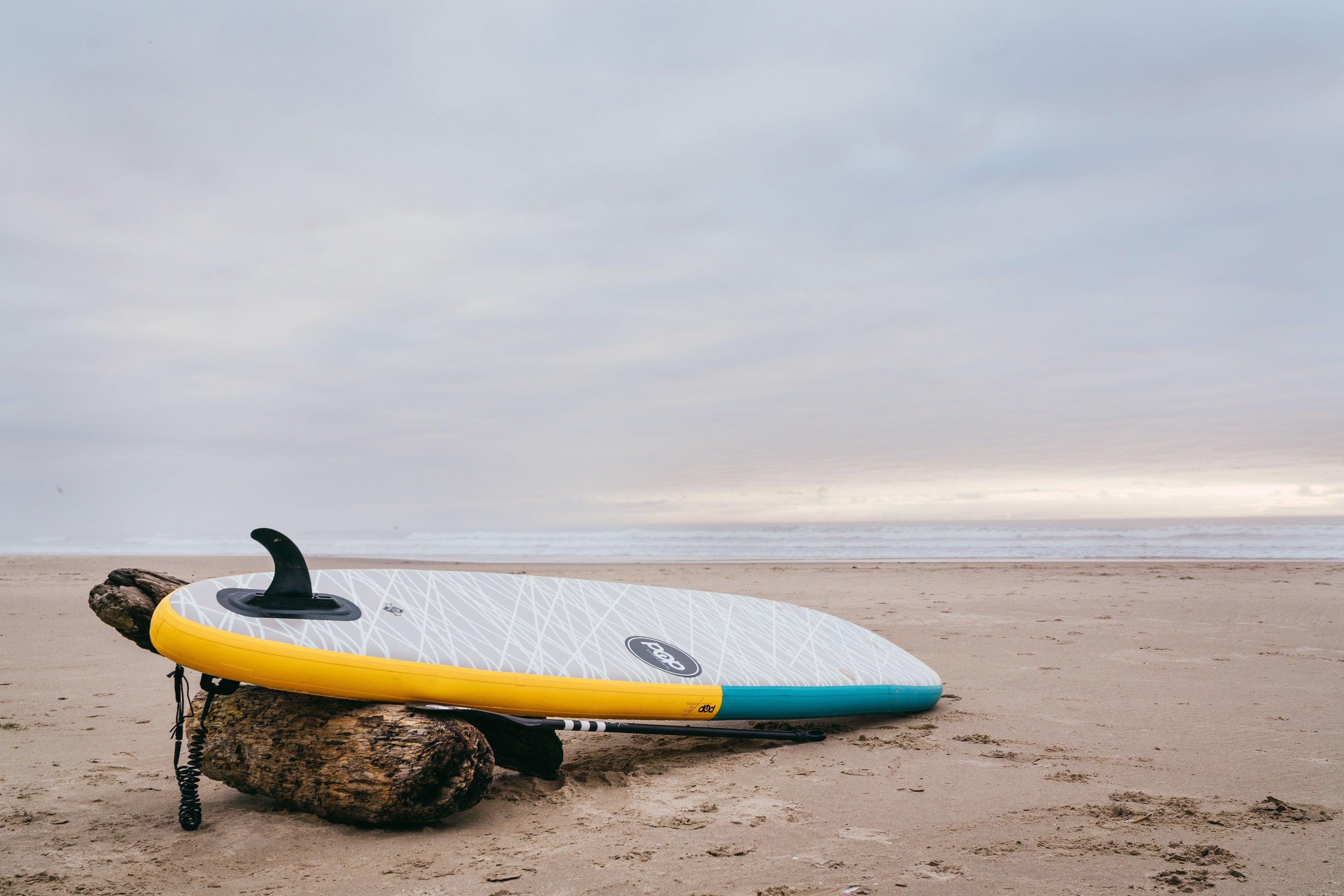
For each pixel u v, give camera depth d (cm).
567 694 383
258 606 355
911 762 425
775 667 484
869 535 2502
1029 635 823
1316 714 503
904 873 286
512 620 431
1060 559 1855
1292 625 841
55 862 299
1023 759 425
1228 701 539
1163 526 2672
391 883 282
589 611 480
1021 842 312
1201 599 1038
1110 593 1130
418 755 320
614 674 409
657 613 514
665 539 2777
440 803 326
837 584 1348
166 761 437
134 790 386
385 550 2983
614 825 339
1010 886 273
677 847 314
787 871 290
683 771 421
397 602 409
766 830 331
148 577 387
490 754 346
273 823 339
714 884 279
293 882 284
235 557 2314
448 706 353
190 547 3278
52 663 718
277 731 351
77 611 1046
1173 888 269
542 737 386
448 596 437
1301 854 295
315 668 330
